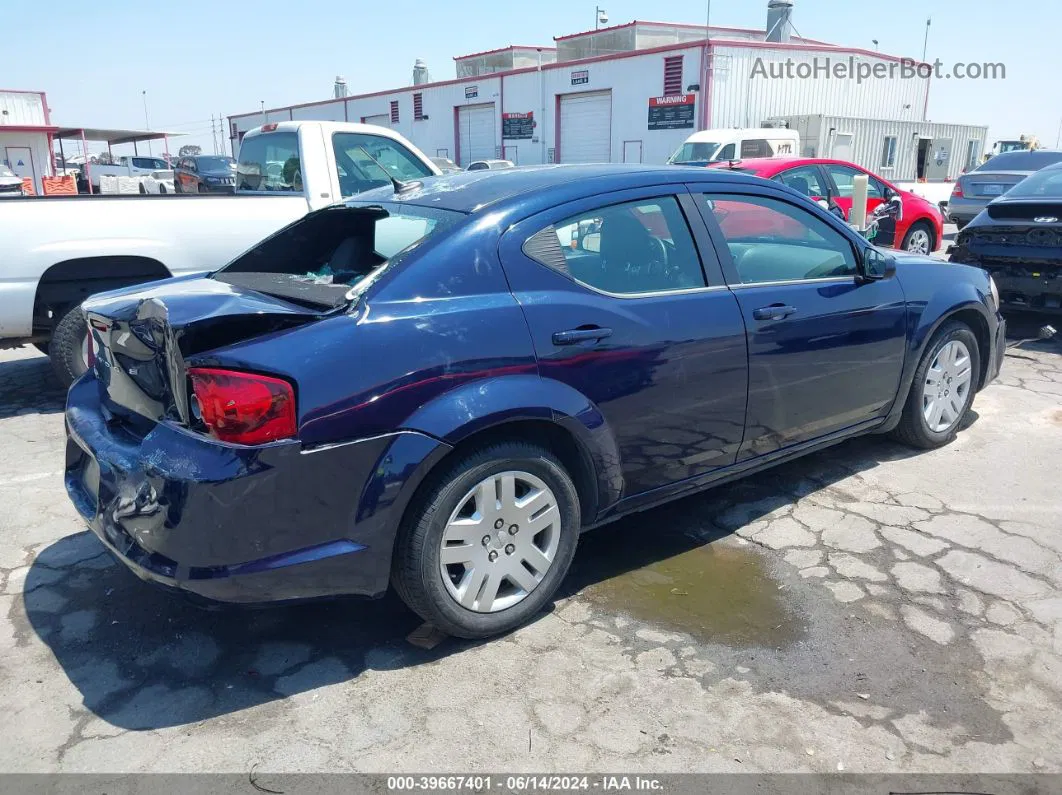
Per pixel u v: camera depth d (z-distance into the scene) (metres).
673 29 32.78
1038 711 2.69
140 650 3.07
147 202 5.82
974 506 4.18
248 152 7.91
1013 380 6.43
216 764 2.49
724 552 3.77
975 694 2.77
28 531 4.02
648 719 2.67
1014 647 3.02
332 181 7.13
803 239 4.01
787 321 3.74
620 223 3.36
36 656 3.04
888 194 11.79
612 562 3.70
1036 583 3.45
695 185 3.65
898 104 29.75
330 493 2.64
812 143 23.81
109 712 2.73
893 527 3.97
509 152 31.41
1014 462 4.74
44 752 2.54
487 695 2.80
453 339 2.82
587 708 2.73
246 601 2.63
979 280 4.93
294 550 2.63
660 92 25.70
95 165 37.75
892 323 4.29
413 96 35.16
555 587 3.23
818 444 4.18
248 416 2.51
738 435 3.69
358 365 2.65
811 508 4.19
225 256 6.15
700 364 3.43
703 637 3.12
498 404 2.85
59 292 5.71
